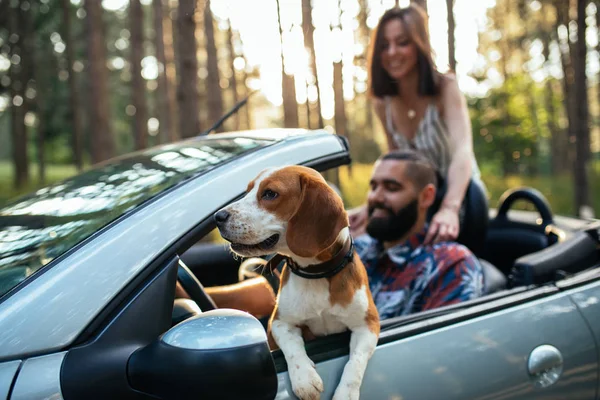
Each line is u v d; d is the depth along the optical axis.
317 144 1.90
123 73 34.31
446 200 2.77
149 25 29.23
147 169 1.94
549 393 1.90
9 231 1.73
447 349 1.76
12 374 1.24
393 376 1.65
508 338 1.88
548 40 25.14
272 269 1.81
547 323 1.98
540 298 2.06
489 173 17.62
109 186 1.86
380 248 2.68
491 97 17.73
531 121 18.22
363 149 24.66
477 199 2.93
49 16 24.02
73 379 1.26
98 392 1.27
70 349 1.31
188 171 1.78
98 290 1.37
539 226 3.11
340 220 1.65
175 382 1.26
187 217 1.54
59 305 1.33
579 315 2.07
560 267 2.32
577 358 1.99
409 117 3.39
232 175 1.70
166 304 1.44
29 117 32.03
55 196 1.97
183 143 2.28
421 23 3.18
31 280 1.38
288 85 9.41
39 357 1.28
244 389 1.26
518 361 1.85
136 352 1.34
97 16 12.68
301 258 1.69
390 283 2.51
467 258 2.39
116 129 33.56
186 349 1.28
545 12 24.48
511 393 1.82
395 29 3.18
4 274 1.44
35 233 1.65
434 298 2.32
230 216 1.59
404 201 2.59
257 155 1.79
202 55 22.89
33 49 20.75
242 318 1.37
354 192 12.00
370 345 1.65
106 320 1.36
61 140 35.81
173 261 1.48
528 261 2.26
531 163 18.52
